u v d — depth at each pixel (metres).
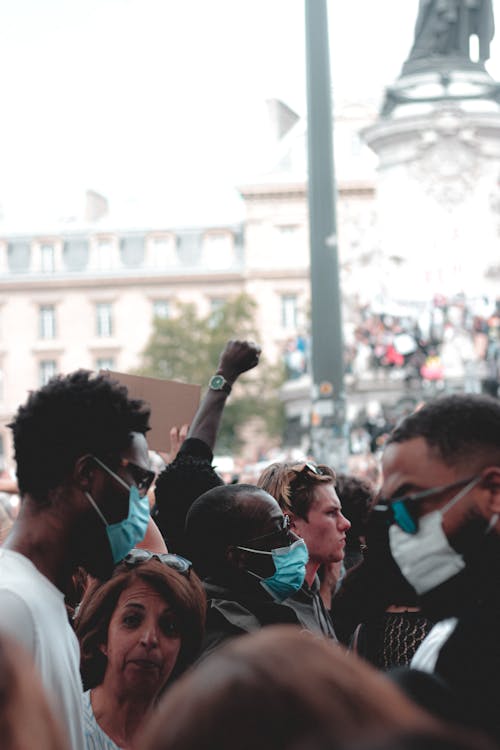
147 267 115.50
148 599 4.41
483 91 77.56
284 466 6.05
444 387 68.75
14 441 3.81
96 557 3.82
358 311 74.25
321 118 21.12
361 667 1.87
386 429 57.78
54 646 3.47
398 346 71.19
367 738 1.68
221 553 5.11
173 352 93.75
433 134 77.38
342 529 5.96
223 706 1.78
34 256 116.19
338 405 21.11
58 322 115.44
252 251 112.44
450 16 74.50
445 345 72.44
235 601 5.00
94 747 4.29
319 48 21.16
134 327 114.81
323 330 21.19
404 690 2.49
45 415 3.75
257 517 5.11
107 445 3.76
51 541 3.76
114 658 4.39
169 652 4.42
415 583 3.44
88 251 116.50
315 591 5.75
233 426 93.00
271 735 1.74
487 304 73.06
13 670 1.97
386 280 74.56
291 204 112.06
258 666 1.82
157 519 6.15
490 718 3.14
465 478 3.37
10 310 115.81
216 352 93.56
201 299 114.00
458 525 3.38
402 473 3.43
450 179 77.25
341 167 104.62
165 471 6.15
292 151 113.25
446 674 3.23
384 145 78.38
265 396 93.50
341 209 102.38
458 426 3.39
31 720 1.93
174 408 7.13
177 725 1.79
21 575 3.60
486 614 3.28
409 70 78.00
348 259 75.44
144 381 7.17
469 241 76.62
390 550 3.52
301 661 1.83
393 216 77.19
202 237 115.88
